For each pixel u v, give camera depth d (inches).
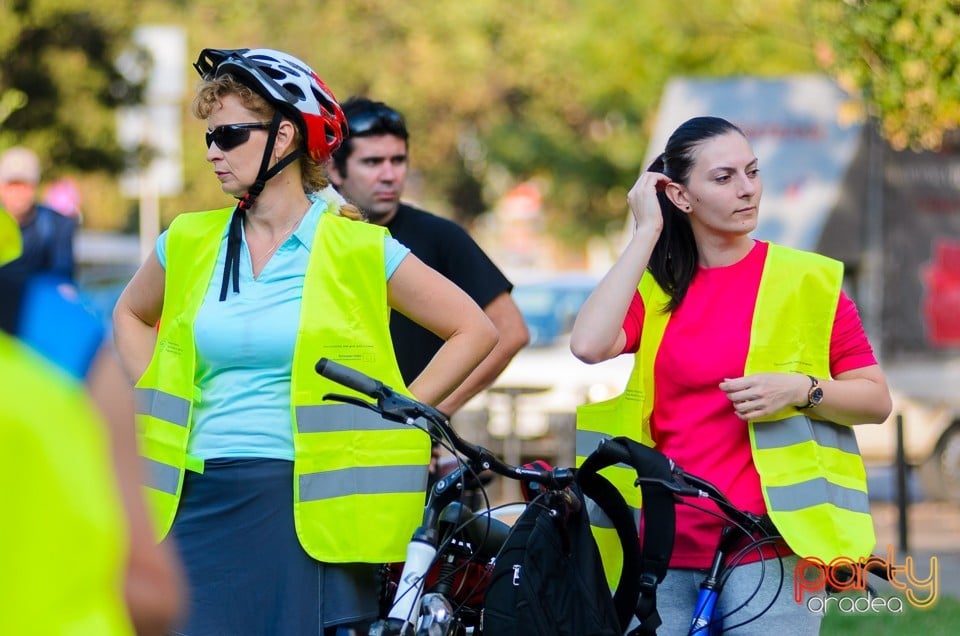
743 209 447.8
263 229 443.2
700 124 456.8
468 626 429.7
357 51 3048.7
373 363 437.1
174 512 426.6
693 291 459.8
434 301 444.1
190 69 2370.8
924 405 1425.9
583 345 442.9
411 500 433.7
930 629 789.9
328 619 420.5
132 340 470.0
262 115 435.8
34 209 1107.9
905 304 1467.8
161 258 458.9
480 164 3319.4
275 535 420.8
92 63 1996.8
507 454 1286.9
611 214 3267.7
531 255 3651.6
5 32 1905.8
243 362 428.5
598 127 3115.2
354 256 438.6
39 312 217.6
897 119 1032.2
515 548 396.8
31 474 207.9
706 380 450.0
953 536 1177.4
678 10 2097.7
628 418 461.1
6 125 1977.1
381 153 606.2
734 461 449.7
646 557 414.3
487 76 3068.4
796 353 450.0
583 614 397.1
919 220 1480.1
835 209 1492.4
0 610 206.8
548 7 3046.3
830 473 450.6
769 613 435.8
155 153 1646.2
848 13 1032.8
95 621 211.0
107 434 218.7
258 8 3021.7
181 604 231.0
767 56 2097.7
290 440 426.3
